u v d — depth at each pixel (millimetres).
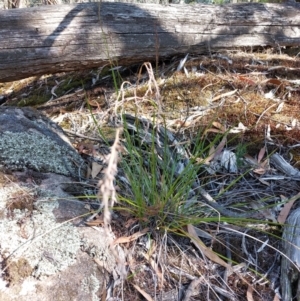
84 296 590
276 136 946
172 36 1235
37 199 671
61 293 575
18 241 600
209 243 708
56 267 592
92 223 665
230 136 947
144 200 714
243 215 732
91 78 1287
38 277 575
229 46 1335
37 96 1297
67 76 1346
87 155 887
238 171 854
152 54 1235
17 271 569
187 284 645
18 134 803
